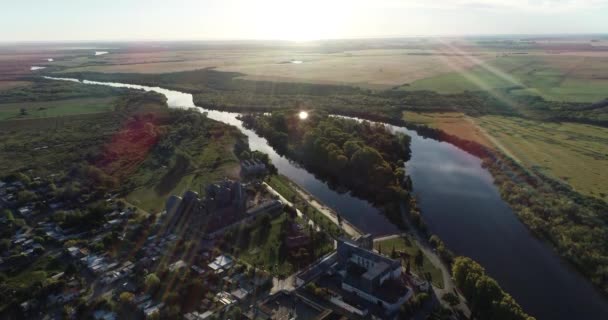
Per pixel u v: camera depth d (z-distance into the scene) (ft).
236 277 545.03
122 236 648.79
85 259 587.27
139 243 628.69
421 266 581.12
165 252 601.21
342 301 501.97
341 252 575.79
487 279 485.97
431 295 518.37
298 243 622.13
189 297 506.89
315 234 638.12
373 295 499.92
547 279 572.10
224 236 638.53
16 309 490.08
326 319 466.70
